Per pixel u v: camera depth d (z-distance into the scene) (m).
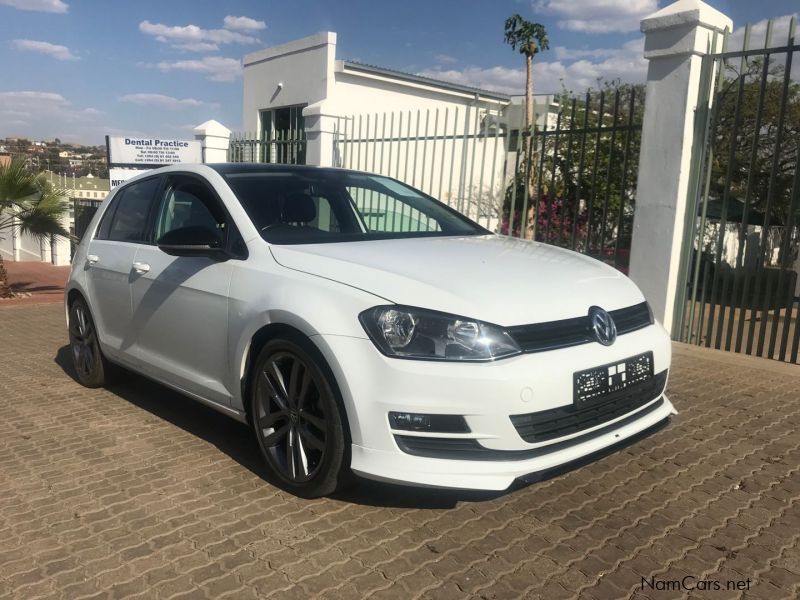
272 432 3.43
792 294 5.93
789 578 2.65
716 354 6.15
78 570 2.71
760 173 9.91
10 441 4.17
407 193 4.93
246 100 16.53
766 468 3.69
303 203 4.12
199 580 2.64
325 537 2.95
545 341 2.96
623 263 8.47
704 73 6.13
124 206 4.98
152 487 3.48
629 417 3.32
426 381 2.81
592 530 3.01
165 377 4.24
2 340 7.22
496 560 2.76
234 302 3.56
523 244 4.23
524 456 2.87
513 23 16.28
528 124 8.02
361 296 3.04
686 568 2.71
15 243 20.08
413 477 2.81
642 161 6.48
